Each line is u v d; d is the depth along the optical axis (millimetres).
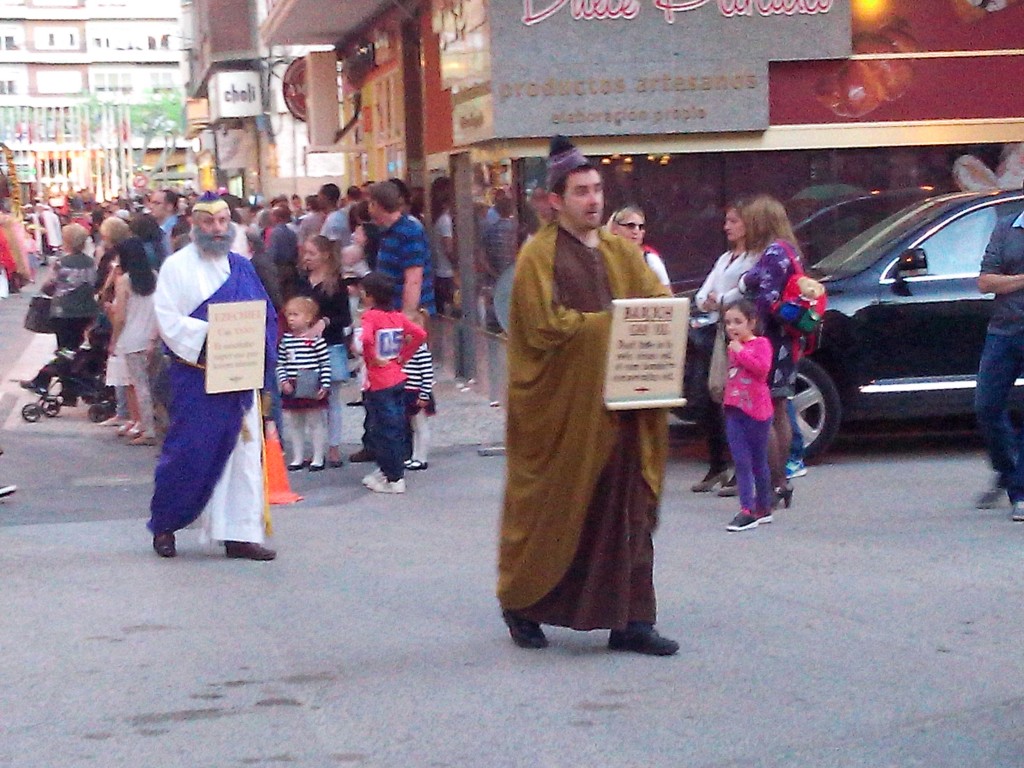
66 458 15312
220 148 42406
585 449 7426
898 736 6566
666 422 7707
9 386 21141
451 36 17516
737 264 11477
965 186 16734
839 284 13359
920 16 16266
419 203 22688
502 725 6797
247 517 10336
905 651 7844
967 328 13367
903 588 9133
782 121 16219
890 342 13305
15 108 107250
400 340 12672
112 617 8875
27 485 13805
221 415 10242
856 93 16281
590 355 7336
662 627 8398
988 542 10289
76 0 146625
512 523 7809
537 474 7629
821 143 16281
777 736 6586
